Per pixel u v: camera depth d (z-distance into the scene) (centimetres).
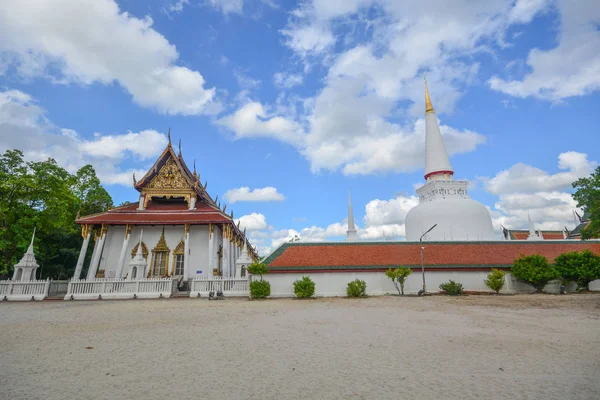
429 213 3616
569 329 1136
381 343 930
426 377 639
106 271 3178
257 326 1211
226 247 3122
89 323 1288
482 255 2814
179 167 3412
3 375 655
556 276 2512
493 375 650
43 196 2980
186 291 2870
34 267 2541
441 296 2400
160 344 920
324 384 601
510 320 1335
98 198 4244
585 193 3020
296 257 2744
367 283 2644
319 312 1619
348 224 5859
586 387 583
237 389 576
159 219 3130
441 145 4094
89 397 542
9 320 1377
